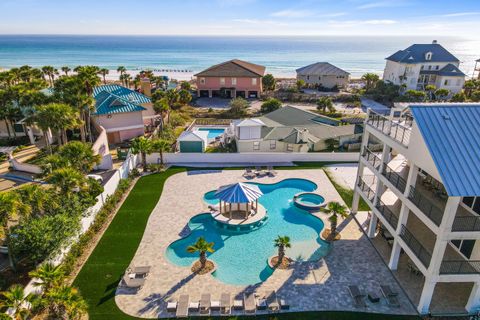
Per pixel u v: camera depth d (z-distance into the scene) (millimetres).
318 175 38500
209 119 63250
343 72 95062
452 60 88938
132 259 23984
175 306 19328
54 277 17844
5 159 41844
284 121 53438
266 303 19625
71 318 17578
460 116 18922
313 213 30531
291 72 161875
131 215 29828
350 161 42625
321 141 46312
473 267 18609
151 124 56500
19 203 18922
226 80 84938
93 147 38188
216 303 19438
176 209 30891
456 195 15562
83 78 42188
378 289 21047
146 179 37281
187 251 23312
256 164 41875
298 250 25500
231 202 27875
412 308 19578
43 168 29672
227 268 23625
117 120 48844
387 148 23203
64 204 23578
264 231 28266
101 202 29953
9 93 46844
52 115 33344
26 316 17812
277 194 34844
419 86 90562
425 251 19516
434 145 17484
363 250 24984
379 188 24734
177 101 67750
